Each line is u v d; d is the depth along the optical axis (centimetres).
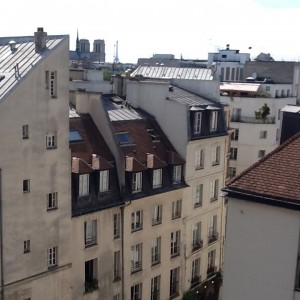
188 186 5572
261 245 2670
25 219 4103
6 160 3906
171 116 5647
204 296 6109
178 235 5597
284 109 3441
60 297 4444
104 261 4759
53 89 4206
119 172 4875
